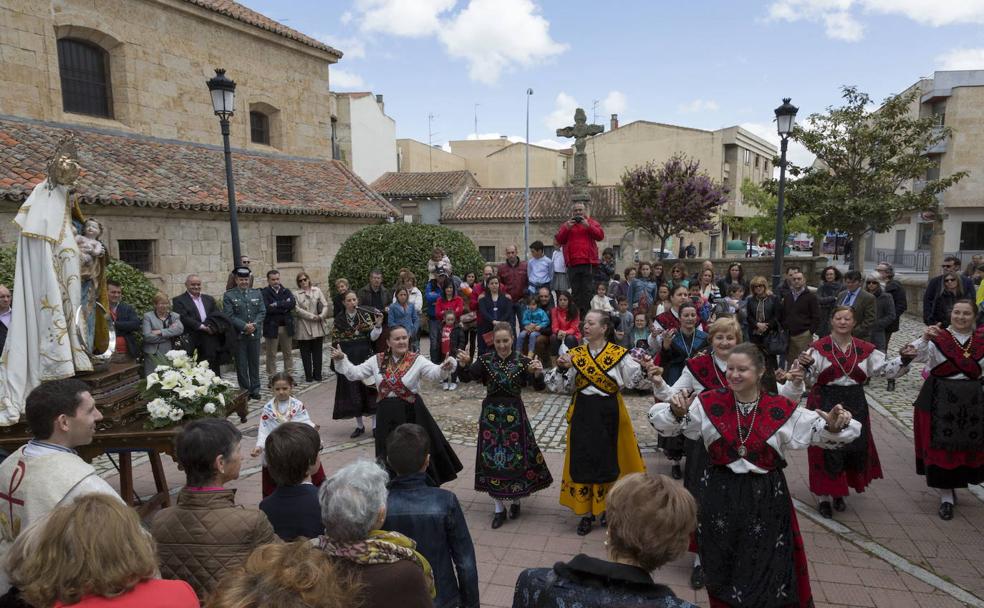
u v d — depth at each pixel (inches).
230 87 364.2
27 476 104.3
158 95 566.6
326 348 525.0
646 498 72.9
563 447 268.8
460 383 388.5
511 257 450.3
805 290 333.7
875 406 316.5
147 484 231.6
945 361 189.2
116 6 527.5
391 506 112.2
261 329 356.8
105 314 190.4
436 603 110.3
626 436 183.3
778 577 123.5
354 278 542.6
